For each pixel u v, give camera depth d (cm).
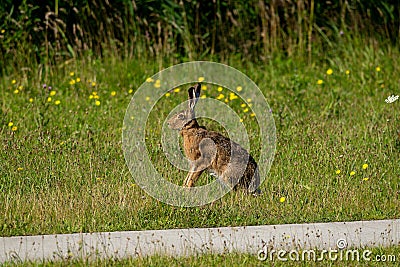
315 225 1491
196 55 2822
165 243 1373
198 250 1335
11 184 1677
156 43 2911
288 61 2852
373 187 1691
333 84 2683
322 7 3011
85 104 2427
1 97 2509
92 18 2848
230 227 1477
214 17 2958
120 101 2473
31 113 2295
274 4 2934
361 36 2947
